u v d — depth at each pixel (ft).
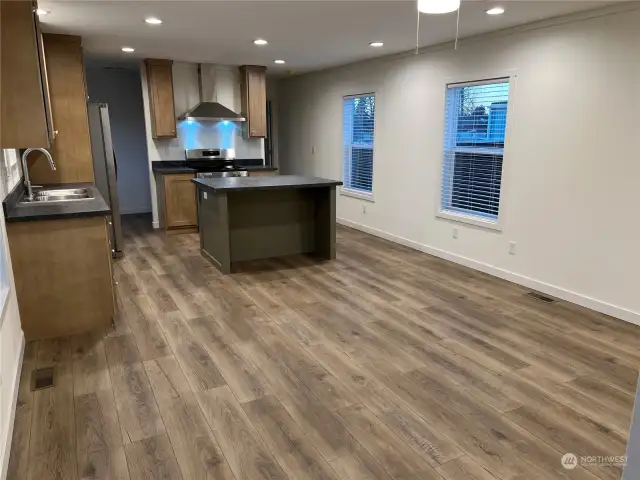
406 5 11.35
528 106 13.56
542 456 6.89
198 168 22.31
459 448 7.06
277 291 13.92
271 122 29.53
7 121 9.66
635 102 10.94
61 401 8.23
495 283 14.65
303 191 17.65
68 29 14.02
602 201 11.91
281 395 8.45
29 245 10.23
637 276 11.36
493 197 15.40
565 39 12.32
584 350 10.18
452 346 10.36
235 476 6.46
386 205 20.49
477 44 15.01
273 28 13.96
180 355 9.93
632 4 10.75
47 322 10.69
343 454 6.91
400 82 18.70
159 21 12.95
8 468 6.58
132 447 7.04
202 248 17.93
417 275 15.49
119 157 25.67
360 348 10.27
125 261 17.03
